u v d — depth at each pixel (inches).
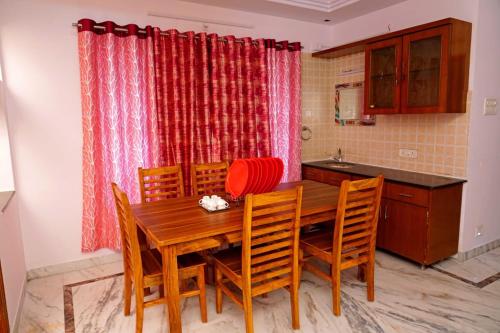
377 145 153.6
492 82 122.7
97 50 116.4
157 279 82.7
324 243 99.6
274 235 80.4
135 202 126.0
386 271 117.3
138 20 124.6
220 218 85.9
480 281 110.0
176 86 128.4
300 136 162.7
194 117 133.0
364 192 90.9
